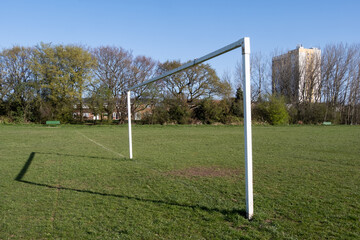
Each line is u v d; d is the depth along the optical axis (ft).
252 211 13.08
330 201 15.85
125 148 40.81
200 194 17.30
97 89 97.09
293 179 21.47
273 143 47.03
